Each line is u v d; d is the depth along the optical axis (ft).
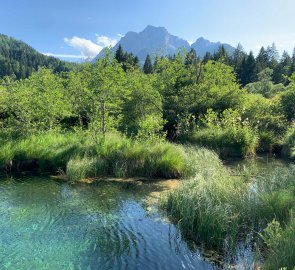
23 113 52.80
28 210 30.45
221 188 29.53
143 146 45.98
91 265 21.54
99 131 53.36
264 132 68.13
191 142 63.26
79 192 36.37
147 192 36.99
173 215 29.71
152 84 85.66
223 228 24.39
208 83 84.58
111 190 37.45
